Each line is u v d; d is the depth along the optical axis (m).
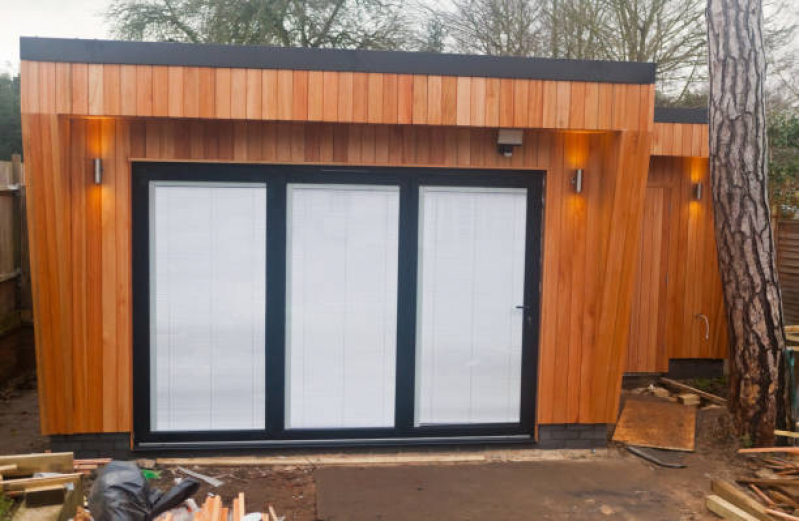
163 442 5.85
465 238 6.08
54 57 5.07
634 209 5.81
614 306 6.01
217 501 4.48
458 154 5.89
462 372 6.17
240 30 14.42
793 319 8.50
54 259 5.34
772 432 6.12
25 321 8.84
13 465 4.56
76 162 5.47
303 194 5.87
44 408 5.54
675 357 8.84
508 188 6.09
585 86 5.54
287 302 5.91
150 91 5.16
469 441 6.15
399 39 15.08
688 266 8.77
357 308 6.00
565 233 6.07
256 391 5.93
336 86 5.29
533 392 6.27
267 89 5.23
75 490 4.48
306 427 6.01
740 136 6.00
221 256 5.82
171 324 5.80
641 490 5.38
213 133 5.62
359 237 5.96
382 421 6.10
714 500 4.98
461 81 5.40
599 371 6.14
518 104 5.46
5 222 8.38
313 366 5.98
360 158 5.79
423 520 4.78
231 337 5.87
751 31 5.93
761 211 6.06
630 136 5.65
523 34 14.66
